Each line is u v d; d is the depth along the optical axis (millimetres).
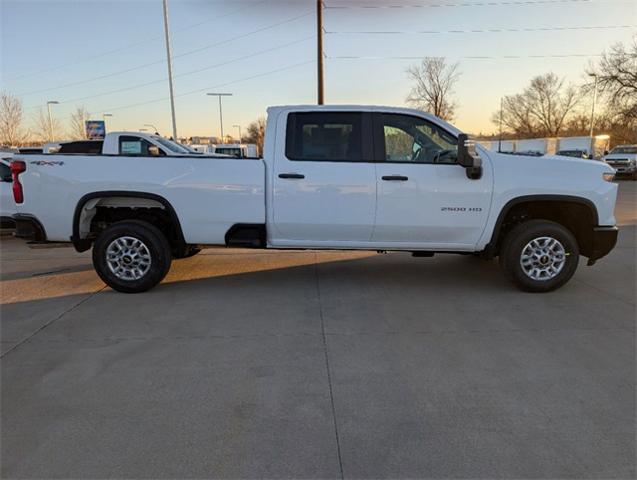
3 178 8195
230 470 2348
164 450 2504
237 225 5113
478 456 2439
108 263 5250
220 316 4570
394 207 4973
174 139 23359
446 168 4949
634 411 2857
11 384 3242
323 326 4293
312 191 4977
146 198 5098
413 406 2926
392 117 5031
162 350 3787
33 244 5348
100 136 38219
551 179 4949
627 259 6898
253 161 5020
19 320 4500
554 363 3514
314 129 5035
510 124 82938
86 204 5137
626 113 35312
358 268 6520
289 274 6207
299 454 2467
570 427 2688
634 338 3977
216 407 2928
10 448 2527
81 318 4543
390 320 4438
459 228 5035
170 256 5344
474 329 4195
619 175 26438
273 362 3559
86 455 2467
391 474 2312
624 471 2320
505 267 5203
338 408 2910
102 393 3109
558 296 5129
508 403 2953
